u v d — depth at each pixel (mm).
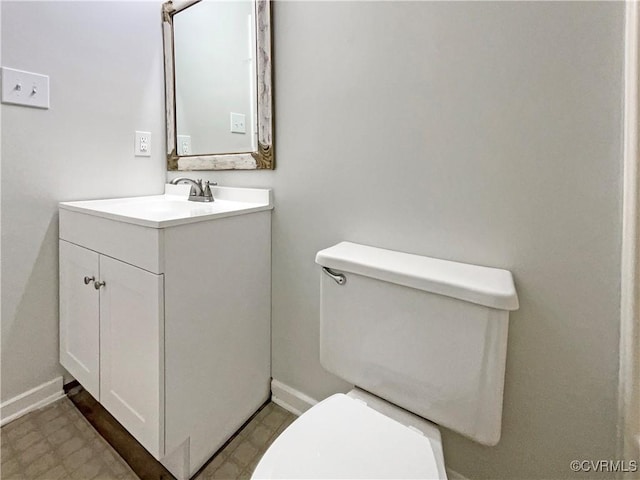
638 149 639
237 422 1241
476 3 841
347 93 1074
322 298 990
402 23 953
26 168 1221
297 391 1334
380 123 1021
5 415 1240
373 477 633
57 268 1336
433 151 938
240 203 1336
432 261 926
